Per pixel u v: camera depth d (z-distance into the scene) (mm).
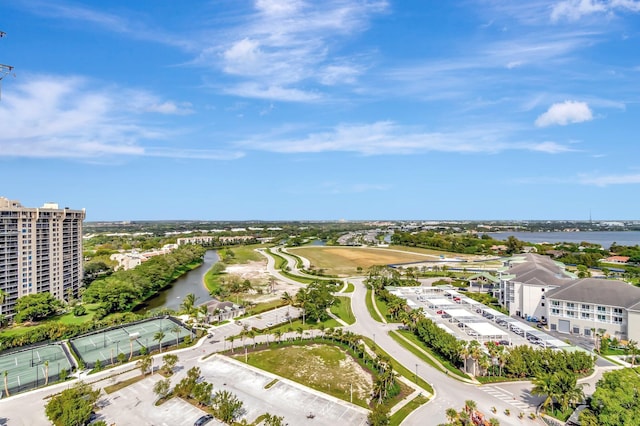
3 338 147000
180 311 183250
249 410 96562
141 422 91375
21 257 190625
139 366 123562
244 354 134375
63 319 184625
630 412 78375
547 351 116500
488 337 139875
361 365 124312
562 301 158250
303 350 137375
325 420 91625
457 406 97250
